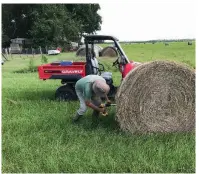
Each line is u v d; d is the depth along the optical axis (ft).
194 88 23.76
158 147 20.56
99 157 19.19
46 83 45.44
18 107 30.35
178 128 23.80
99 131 23.12
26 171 18.08
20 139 21.88
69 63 34.09
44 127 24.12
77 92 24.88
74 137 22.11
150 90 23.31
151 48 80.12
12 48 116.47
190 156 19.34
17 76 54.44
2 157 19.67
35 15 117.50
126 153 19.69
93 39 31.78
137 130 23.30
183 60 56.54
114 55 56.18
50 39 116.47
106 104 24.44
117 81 41.14
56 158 19.02
